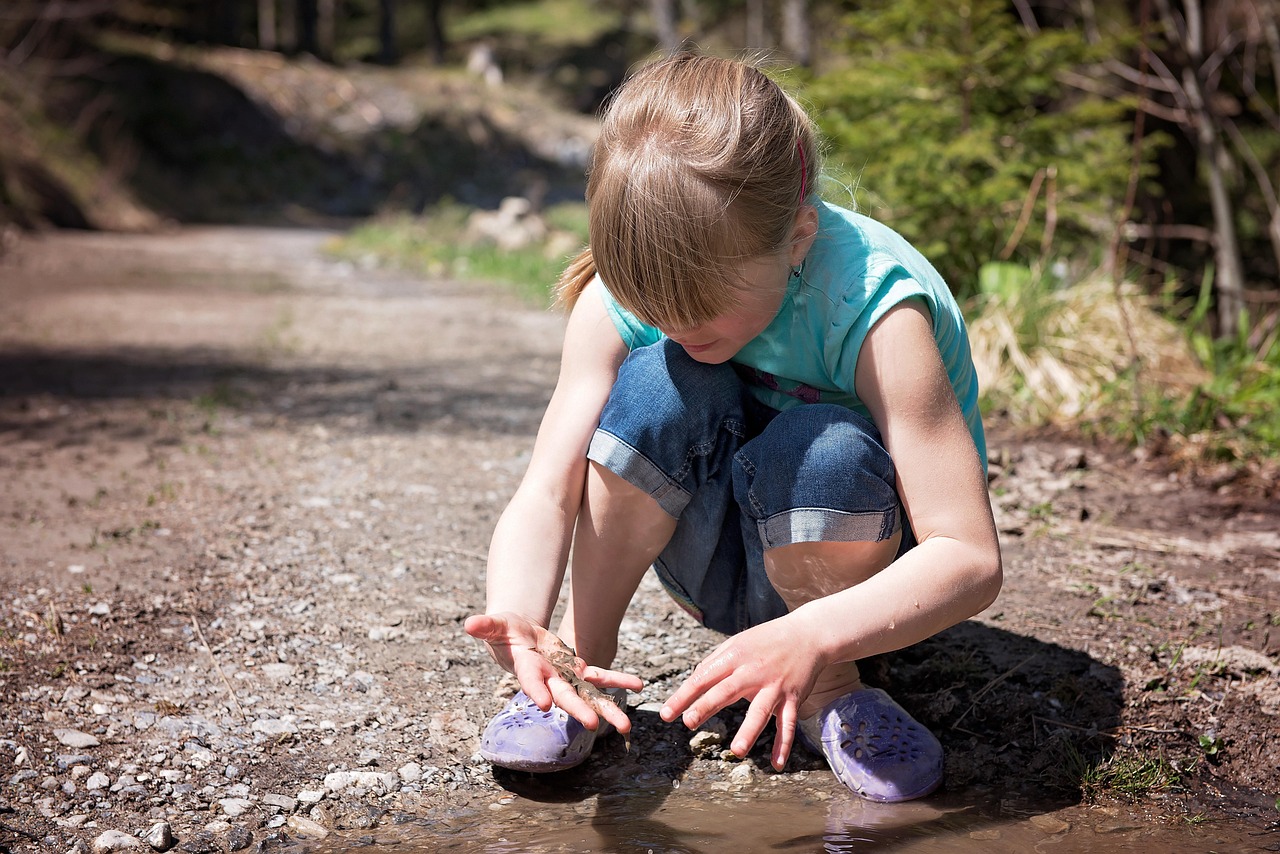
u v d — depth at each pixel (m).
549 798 1.77
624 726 1.41
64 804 1.71
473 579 2.68
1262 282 8.09
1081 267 5.36
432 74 34.97
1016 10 8.25
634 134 1.42
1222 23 7.72
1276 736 1.94
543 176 30.58
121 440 4.06
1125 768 1.83
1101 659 2.21
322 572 2.69
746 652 1.40
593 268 1.80
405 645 2.31
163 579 2.60
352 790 1.78
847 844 1.60
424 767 1.86
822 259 1.61
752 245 1.40
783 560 1.66
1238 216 8.34
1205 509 3.21
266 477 3.55
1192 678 2.13
